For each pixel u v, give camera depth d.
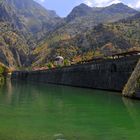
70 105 64.88
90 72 127.38
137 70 72.06
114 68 102.75
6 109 59.50
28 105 66.00
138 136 36.28
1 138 35.03
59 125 42.97
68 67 161.00
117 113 52.53
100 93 92.75
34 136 36.22
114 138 35.41
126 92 74.56
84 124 43.56
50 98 81.62
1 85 165.88
